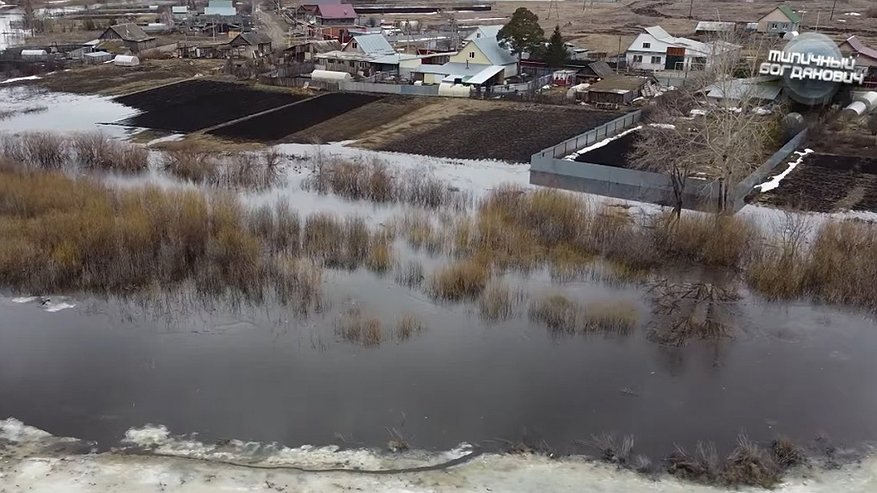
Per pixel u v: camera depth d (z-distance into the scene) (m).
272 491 16.94
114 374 22.69
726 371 23.31
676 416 20.72
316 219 34.03
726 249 31.36
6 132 52.78
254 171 43.50
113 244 30.48
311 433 19.64
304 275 28.89
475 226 34.22
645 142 44.81
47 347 24.39
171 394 21.56
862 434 19.86
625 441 19.08
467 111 61.16
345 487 17.12
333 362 23.59
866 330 26.19
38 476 17.36
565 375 22.97
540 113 60.31
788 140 50.50
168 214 32.44
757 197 39.72
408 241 33.41
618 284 29.81
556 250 31.78
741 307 28.00
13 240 30.45
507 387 22.20
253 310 27.20
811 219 35.84
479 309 27.47
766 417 20.70
